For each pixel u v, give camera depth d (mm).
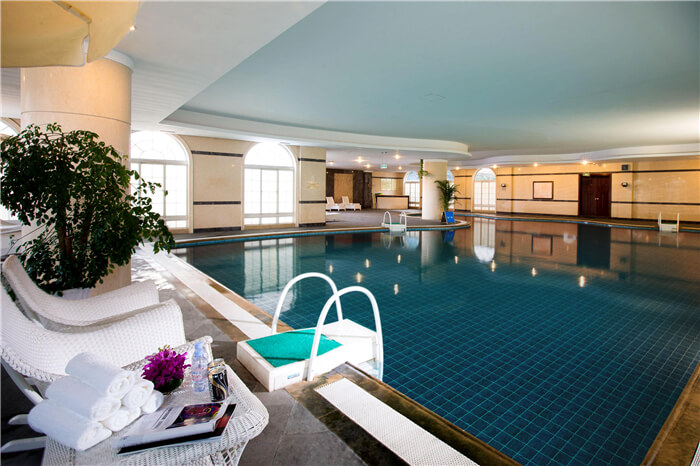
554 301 5320
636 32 4164
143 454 1302
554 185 19781
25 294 1885
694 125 9359
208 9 3156
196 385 1706
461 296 5520
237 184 11648
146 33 3600
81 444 1285
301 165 13102
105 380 1394
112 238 2814
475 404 2799
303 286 5945
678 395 2943
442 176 16531
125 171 2945
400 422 2031
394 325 4344
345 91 6801
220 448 1366
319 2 3033
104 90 3814
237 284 6004
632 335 4121
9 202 2648
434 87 6441
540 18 3861
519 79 5934
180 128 9070
